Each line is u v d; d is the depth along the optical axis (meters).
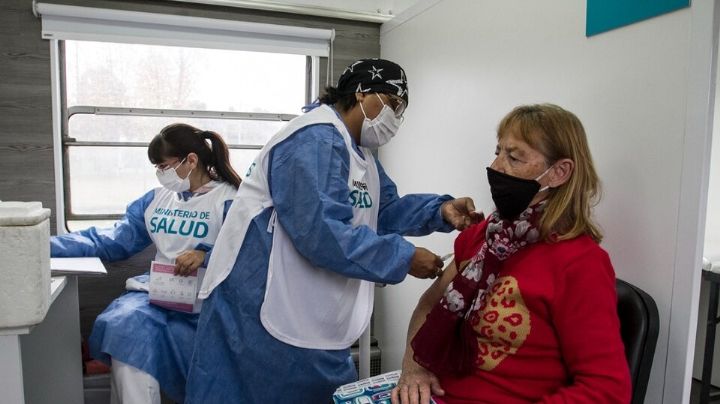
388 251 1.25
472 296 1.02
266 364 1.40
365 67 1.41
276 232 1.38
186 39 2.34
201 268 1.90
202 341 1.45
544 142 0.94
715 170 2.27
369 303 1.62
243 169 2.60
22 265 1.03
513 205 0.97
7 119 2.18
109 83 2.34
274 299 1.37
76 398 1.92
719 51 1.00
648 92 1.09
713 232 2.28
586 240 0.95
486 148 1.71
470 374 1.02
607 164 1.21
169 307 1.87
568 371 0.94
